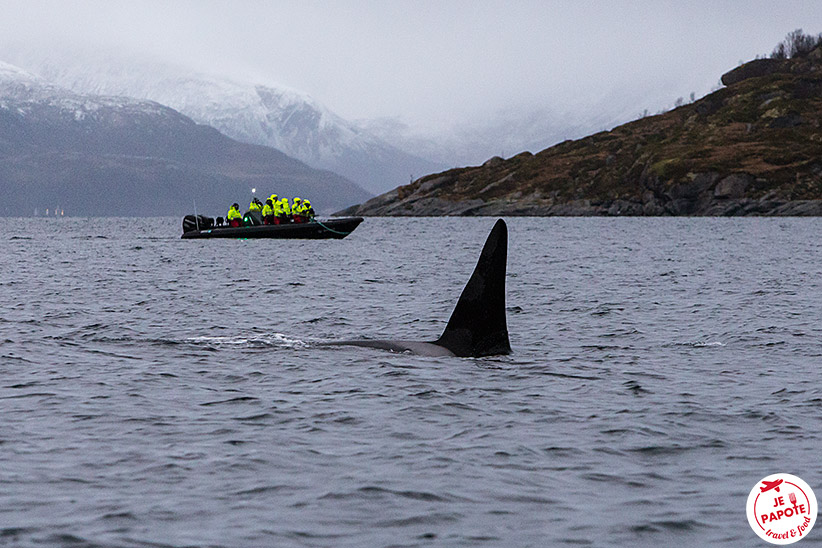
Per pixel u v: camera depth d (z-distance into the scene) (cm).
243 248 15988
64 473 2234
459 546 1777
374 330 5319
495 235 3972
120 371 3631
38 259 12662
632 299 7025
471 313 4003
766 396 3244
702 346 4547
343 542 1791
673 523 1917
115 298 7056
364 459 2383
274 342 4319
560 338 4856
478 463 2356
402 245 18100
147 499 2038
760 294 7419
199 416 2867
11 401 3069
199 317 5888
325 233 17025
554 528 1881
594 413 2952
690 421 2850
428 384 3350
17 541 1778
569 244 18275
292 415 2883
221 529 1853
